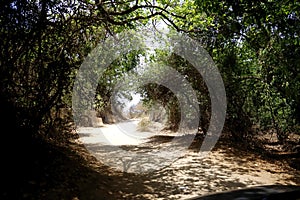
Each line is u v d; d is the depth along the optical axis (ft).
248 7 18.71
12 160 17.17
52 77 19.19
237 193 8.87
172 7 36.65
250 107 39.65
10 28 16.93
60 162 21.13
